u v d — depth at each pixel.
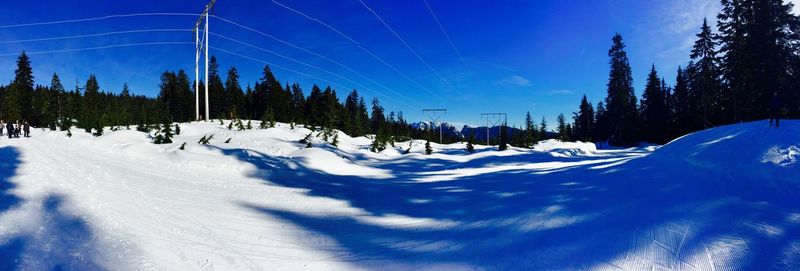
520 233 6.24
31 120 57.50
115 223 5.40
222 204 8.13
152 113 46.50
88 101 67.75
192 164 14.75
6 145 10.09
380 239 6.23
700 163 9.91
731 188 7.43
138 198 7.31
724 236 5.14
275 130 35.31
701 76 37.75
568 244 5.50
